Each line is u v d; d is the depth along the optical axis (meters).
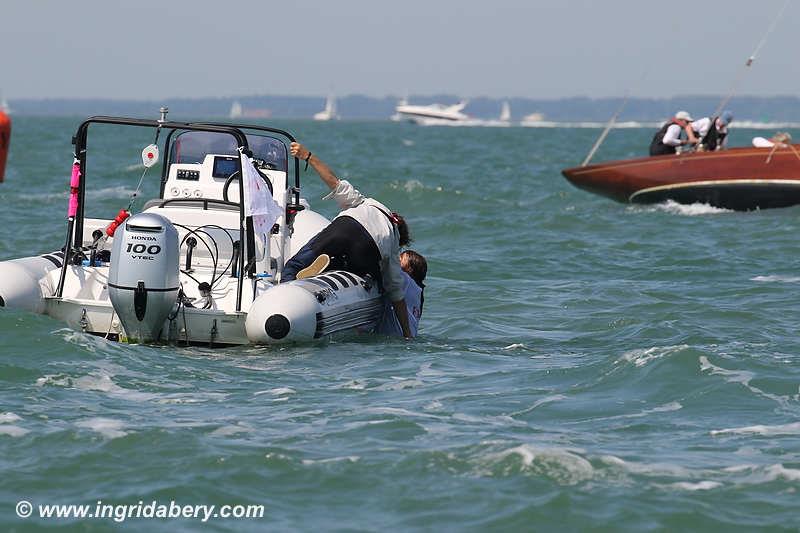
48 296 29.88
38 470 19.12
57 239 55.06
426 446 20.84
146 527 17.00
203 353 28.91
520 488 18.70
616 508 17.95
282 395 24.88
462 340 33.28
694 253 55.62
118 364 26.72
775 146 72.00
